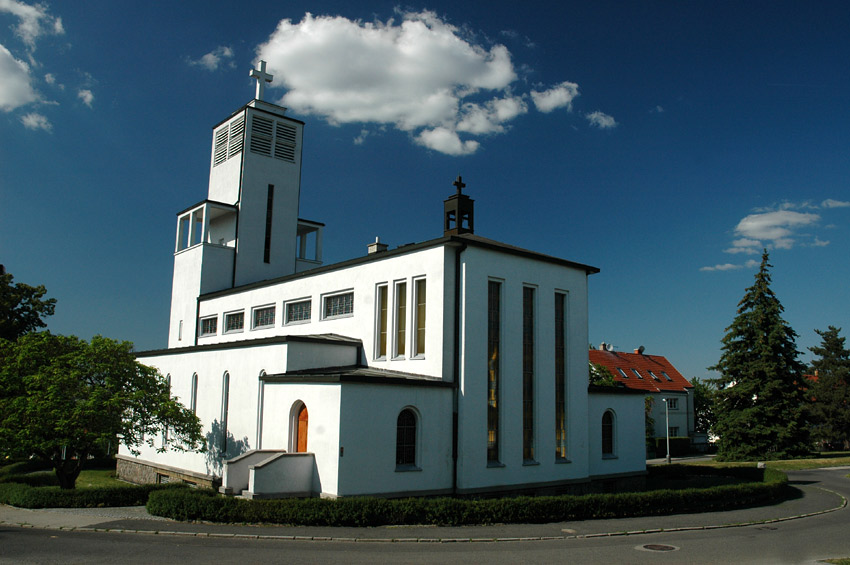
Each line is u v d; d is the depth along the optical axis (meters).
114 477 35.31
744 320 55.03
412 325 24.58
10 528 17.77
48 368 25.12
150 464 31.92
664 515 22.08
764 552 15.95
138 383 26.30
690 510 23.14
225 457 26.53
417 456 22.16
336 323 28.14
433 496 22.25
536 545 16.42
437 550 15.40
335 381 20.58
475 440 23.42
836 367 64.81
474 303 24.02
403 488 21.56
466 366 23.42
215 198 41.47
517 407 25.06
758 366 53.03
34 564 13.05
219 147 41.81
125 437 25.92
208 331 37.19
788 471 42.34
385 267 26.11
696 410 79.69
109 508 21.95
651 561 14.64
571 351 27.64
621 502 21.52
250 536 16.55
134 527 17.69
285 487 20.50
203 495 19.58
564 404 27.17
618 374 69.56
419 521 18.77
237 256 38.25
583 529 18.89
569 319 27.84
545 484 25.59
